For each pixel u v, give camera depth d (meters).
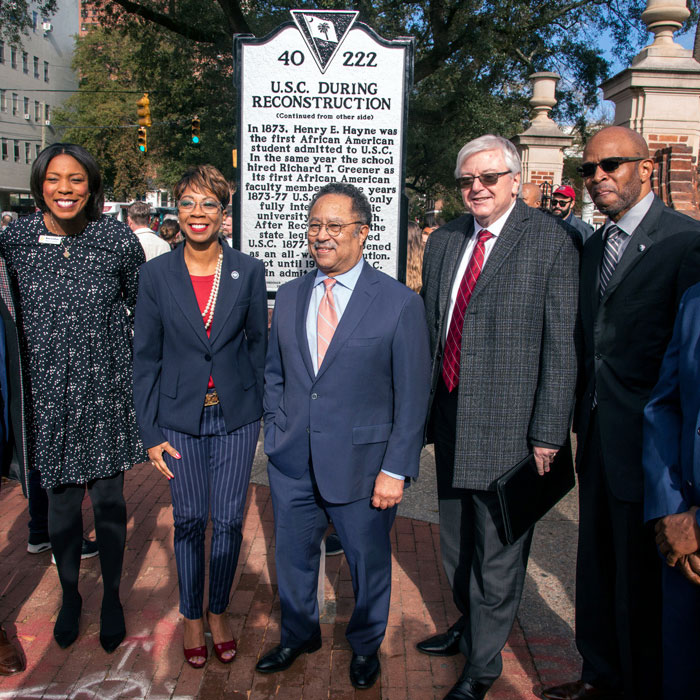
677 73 6.12
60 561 2.86
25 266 2.75
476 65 17.27
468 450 2.50
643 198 2.30
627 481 2.24
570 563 3.58
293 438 2.56
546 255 2.43
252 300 2.78
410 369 2.48
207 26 16.23
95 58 36.28
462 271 2.65
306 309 2.60
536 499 2.49
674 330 1.99
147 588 3.35
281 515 2.64
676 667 1.94
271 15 15.52
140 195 40.16
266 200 3.48
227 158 18.53
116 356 2.86
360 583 2.59
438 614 3.15
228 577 2.78
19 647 2.88
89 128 39.47
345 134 3.41
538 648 2.89
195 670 2.75
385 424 2.56
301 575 2.69
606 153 2.24
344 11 3.30
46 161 2.62
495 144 2.45
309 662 2.81
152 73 18.75
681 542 1.80
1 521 4.09
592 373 2.38
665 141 6.29
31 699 2.57
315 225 2.44
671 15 6.18
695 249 2.12
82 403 2.75
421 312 2.52
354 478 2.50
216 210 2.62
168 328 2.67
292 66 3.36
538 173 10.33
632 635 2.31
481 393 2.49
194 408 2.67
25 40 45.59
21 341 2.78
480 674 2.52
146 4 16.72
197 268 2.72
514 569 2.54
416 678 2.72
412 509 4.25
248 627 3.04
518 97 20.80
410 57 3.34
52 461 2.73
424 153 19.67
